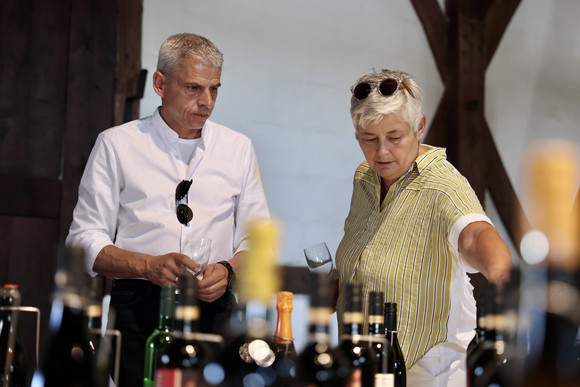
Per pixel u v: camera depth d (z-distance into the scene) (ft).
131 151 7.68
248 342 3.92
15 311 4.31
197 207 7.70
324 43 17.52
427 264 5.81
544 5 21.04
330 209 17.25
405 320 5.82
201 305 7.23
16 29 14.29
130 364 7.06
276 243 3.27
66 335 3.80
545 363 2.84
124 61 15.10
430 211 5.83
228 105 16.19
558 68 21.13
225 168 7.93
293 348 4.00
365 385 3.81
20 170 14.12
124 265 6.82
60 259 3.35
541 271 2.72
